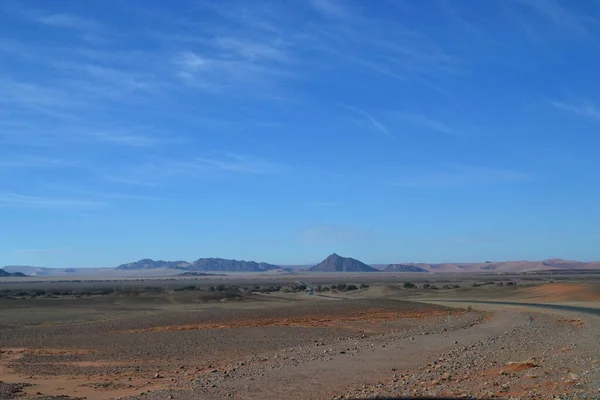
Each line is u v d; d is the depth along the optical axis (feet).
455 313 205.05
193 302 296.51
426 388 62.39
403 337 127.13
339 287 495.41
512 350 93.25
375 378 73.15
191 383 77.00
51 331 154.20
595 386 54.24
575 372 63.52
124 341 132.57
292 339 133.80
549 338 109.60
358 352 101.19
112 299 309.22
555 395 51.72
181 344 126.72
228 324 169.58
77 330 156.15
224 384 73.10
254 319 182.91
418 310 215.72
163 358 108.47
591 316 168.14
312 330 151.53
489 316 189.26
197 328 158.51
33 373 93.30
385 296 379.76
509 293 346.33
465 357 87.92
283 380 73.97
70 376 90.27
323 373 78.59
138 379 86.53
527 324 151.23
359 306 219.20
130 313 229.04
